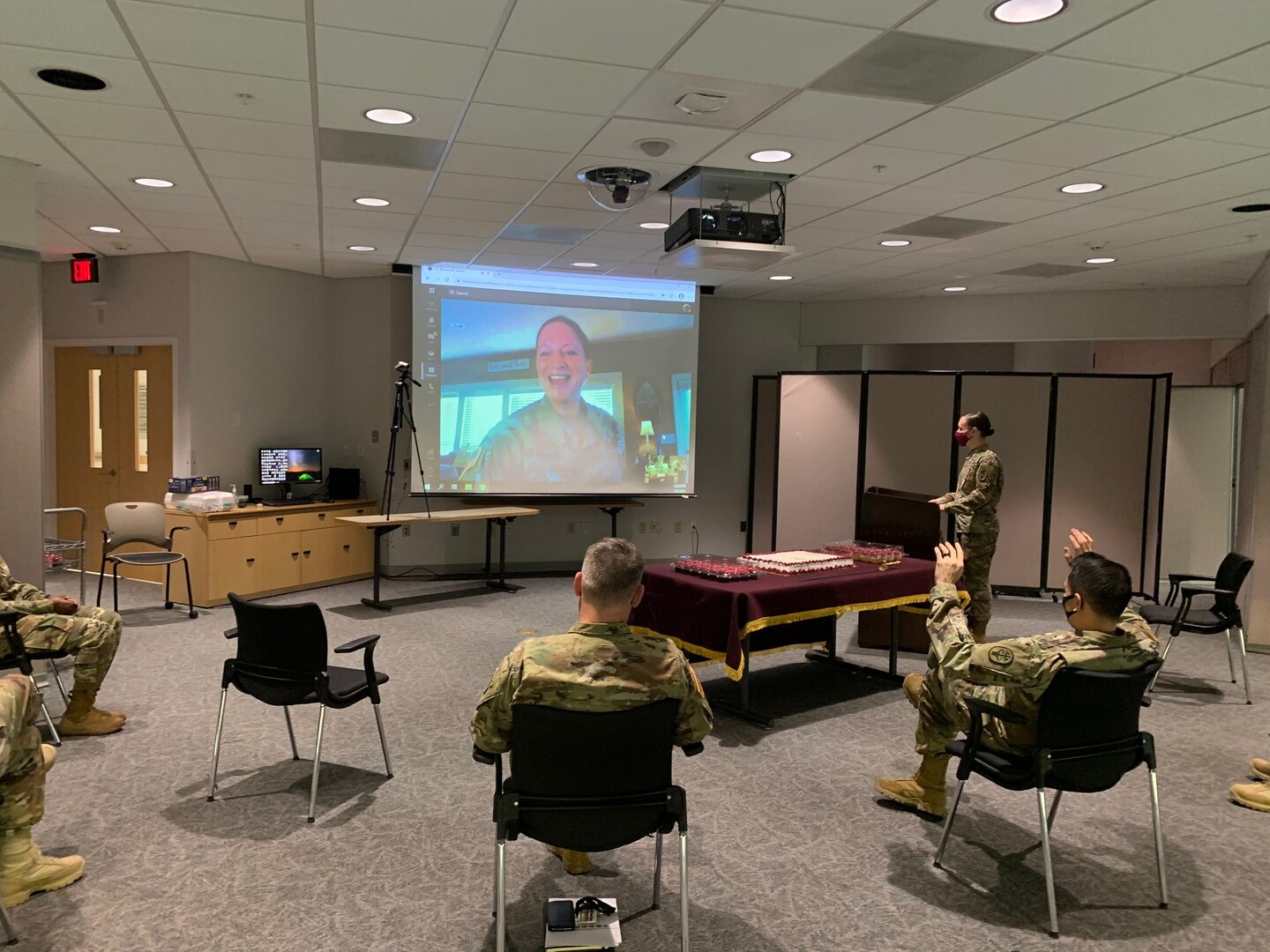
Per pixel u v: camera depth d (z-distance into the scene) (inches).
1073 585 99.1
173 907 97.5
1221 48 114.4
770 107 140.2
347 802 125.5
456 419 303.9
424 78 130.2
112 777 133.3
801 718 167.2
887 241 242.5
